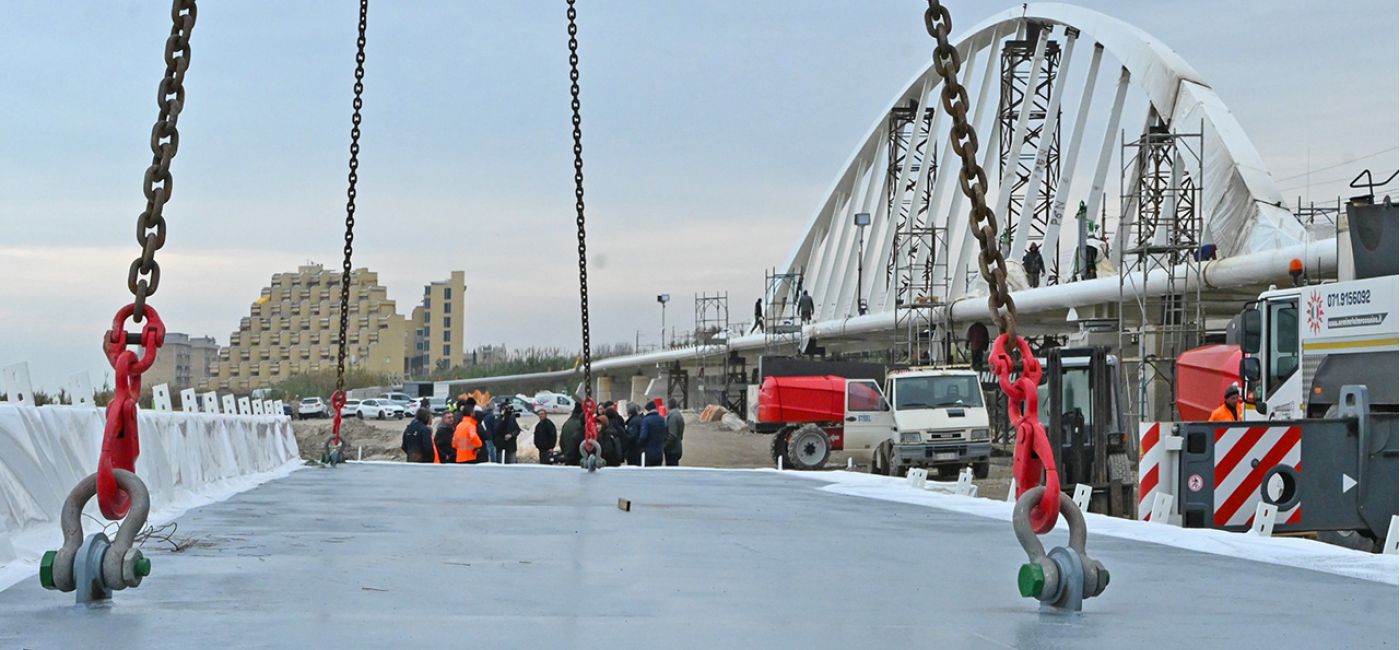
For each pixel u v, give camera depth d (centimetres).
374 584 694
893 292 8112
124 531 607
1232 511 1456
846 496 1634
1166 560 913
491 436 3028
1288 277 3778
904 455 3459
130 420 599
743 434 7300
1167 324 4409
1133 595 702
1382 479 1466
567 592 675
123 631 536
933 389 3538
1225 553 977
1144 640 550
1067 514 625
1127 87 6184
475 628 557
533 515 1198
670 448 2967
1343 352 1767
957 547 959
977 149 598
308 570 753
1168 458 1476
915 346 6544
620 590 685
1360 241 1770
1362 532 1483
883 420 3625
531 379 19050
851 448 3644
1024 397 617
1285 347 1919
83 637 521
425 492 1562
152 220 594
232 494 1508
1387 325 1686
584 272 1964
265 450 2070
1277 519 1453
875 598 668
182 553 843
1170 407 4050
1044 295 5162
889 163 9669
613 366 15925
